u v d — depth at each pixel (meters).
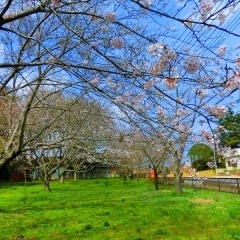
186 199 20.50
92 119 16.00
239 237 10.84
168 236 11.54
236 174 29.75
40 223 14.58
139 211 16.83
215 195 21.77
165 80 4.53
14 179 52.12
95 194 27.00
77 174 59.22
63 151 30.47
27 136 16.22
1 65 5.42
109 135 17.61
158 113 5.82
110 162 30.89
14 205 21.19
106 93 5.35
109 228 13.10
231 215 14.20
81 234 12.25
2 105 16.09
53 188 35.06
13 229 13.43
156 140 9.74
